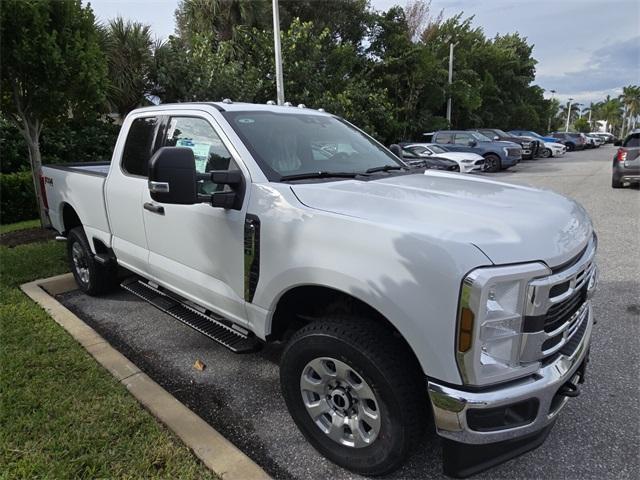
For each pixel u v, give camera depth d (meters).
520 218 2.22
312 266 2.33
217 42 19.61
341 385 2.42
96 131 12.55
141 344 3.98
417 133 26.89
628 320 4.31
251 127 3.12
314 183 2.79
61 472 2.40
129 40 13.11
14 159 11.09
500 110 38.72
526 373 2.02
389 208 2.35
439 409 2.00
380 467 2.32
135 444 2.61
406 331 2.03
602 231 7.78
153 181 2.51
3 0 6.39
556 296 2.06
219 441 2.64
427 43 31.31
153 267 3.65
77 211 4.67
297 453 2.67
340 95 18.98
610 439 2.75
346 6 25.12
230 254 2.87
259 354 3.82
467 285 1.86
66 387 3.12
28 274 5.57
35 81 7.22
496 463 2.12
